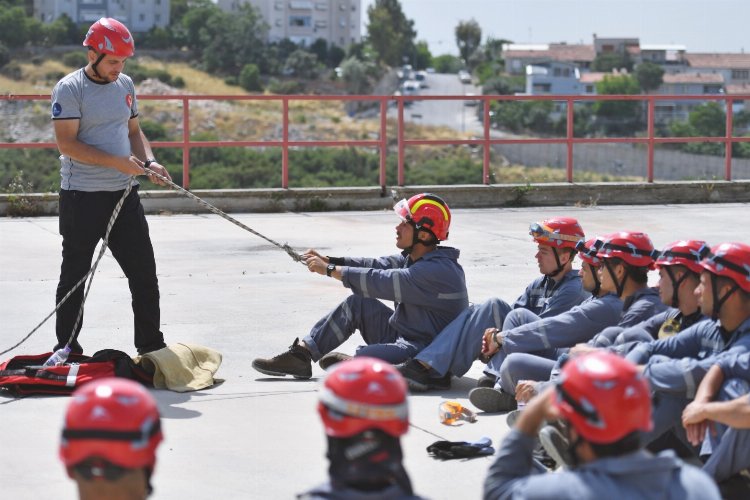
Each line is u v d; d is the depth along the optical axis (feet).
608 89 495.82
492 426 20.48
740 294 15.96
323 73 512.22
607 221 50.98
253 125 342.64
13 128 299.38
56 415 20.90
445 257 23.36
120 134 23.85
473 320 22.79
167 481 17.31
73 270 23.97
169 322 29.32
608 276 19.99
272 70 494.18
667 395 16.39
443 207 23.38
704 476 10.79
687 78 499.92
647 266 19.88
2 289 33.78
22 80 419.13
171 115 336.49
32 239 43.78
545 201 57.06
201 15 499.92
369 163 211.61
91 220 23.70
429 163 217.15
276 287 34.55
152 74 447.42
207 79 468.75
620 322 19.60
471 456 18.66
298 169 203.00
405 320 23.49
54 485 17.19
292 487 17.15
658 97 58.70
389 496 10.07
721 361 15.58
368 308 23.84
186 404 21.88
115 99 23.62
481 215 53.21
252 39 492.54
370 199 55.36
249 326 28.96
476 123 389.39
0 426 20.18
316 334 23.90
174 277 36.11
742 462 15.06
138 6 536.83
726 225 49.57
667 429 16.52
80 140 23.52
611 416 10.22
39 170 180.45
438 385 23.08
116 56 23.15
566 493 10.48
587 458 10.68
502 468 11.57
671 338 17.13
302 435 19.88
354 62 506.89
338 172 205.16
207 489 16.99
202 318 29.86
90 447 9.18
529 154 306.35
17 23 440.45
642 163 299.79
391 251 41.98
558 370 18.76
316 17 603.26
